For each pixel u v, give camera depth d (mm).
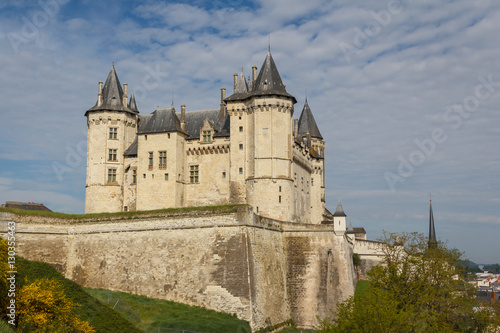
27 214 71875
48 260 72812
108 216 74438
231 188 82812
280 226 76625
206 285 66188
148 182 86062
